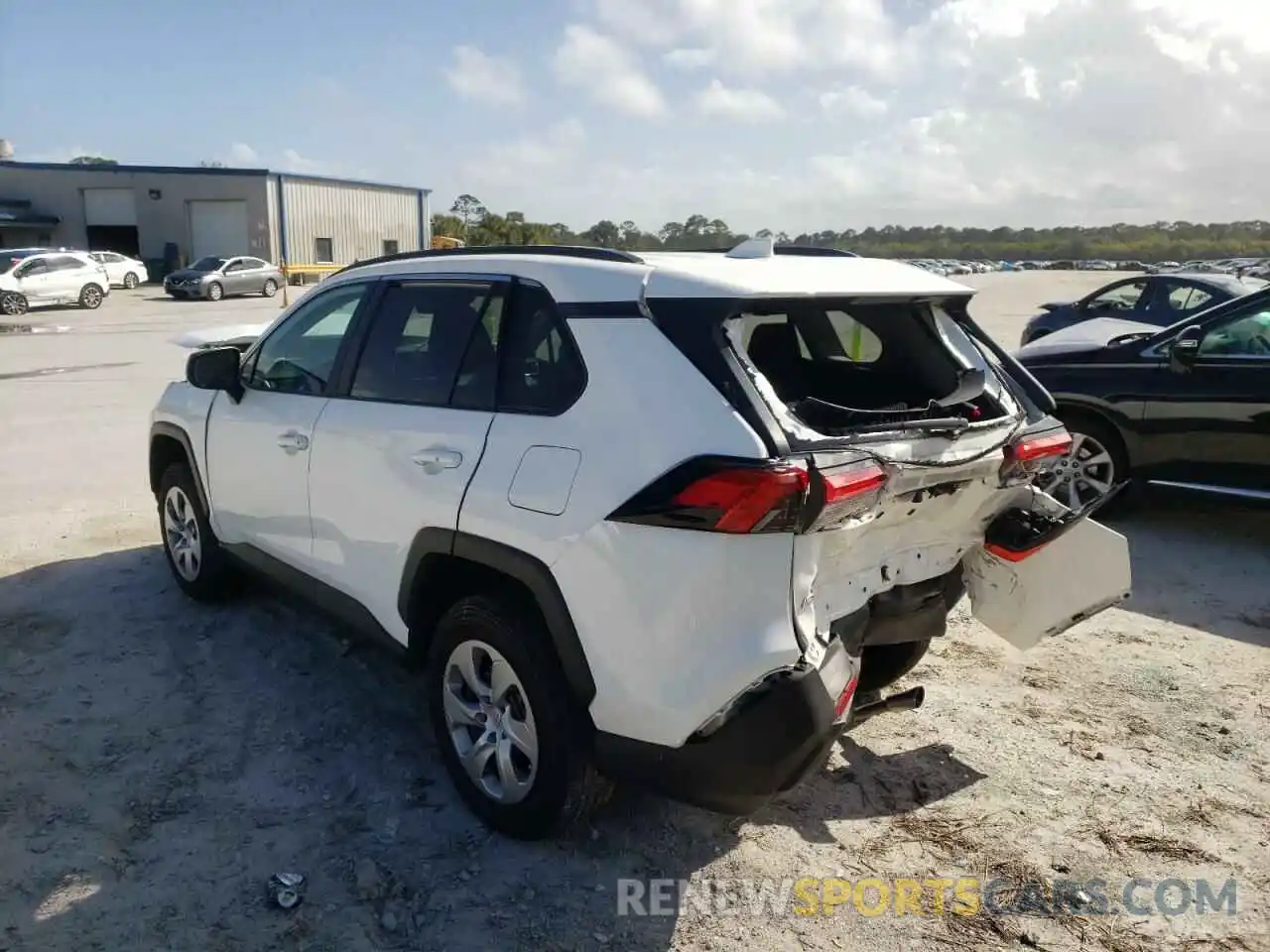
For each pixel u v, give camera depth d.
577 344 2.92
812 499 2.50
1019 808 3.44
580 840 3.21
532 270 3.17
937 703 4.21
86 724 3.87
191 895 2.89
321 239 43.75
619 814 3.35
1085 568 3.58
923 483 2.88
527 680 2.97
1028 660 4.64
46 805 3.30
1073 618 3.62
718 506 2.48
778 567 2.53
